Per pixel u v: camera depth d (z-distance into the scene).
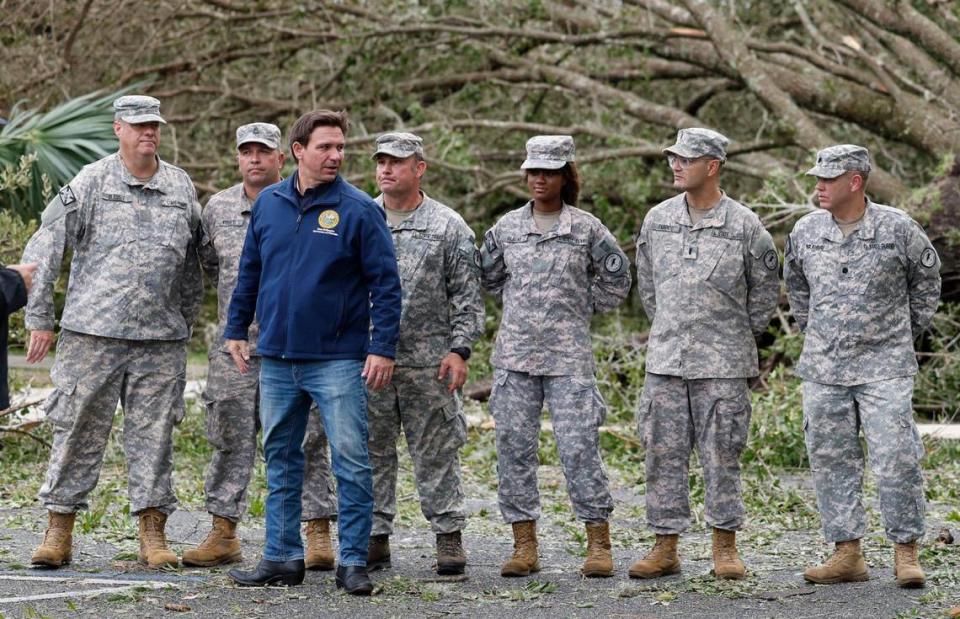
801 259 8.42
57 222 8.43
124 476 12.89
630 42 21.25
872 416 8.03
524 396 8.53
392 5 21.97
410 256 8.53
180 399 8.75
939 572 8.41
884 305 8.11
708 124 24.34
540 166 8.41
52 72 21.45
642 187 20.80
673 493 8.41
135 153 8.58
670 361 8.36
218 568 8.61
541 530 10.61
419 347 8.54
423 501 8.57
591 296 8.72
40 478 12.79
